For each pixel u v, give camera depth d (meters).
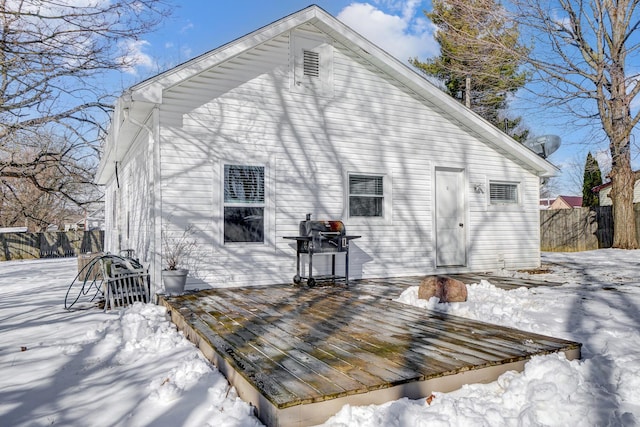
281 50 7.43
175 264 6.21
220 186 6.82
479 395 2.63
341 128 7.92
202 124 6.74
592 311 4.85
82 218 34.59
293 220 7.41
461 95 19.75
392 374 2.59
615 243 14.09
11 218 23.59
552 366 2.71
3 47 6.20
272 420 2.21
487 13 13.31
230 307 4.96
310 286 6.79
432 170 8.83
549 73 13.56
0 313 5.73
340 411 2.30
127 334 4.25
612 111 13.40
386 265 8.27
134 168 8.60
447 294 4.99
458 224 9.23
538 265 10.02
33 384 3.09
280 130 7.36
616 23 12.87
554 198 39.44
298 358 2.94
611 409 2.41
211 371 3.13
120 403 2.72
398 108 8.49
